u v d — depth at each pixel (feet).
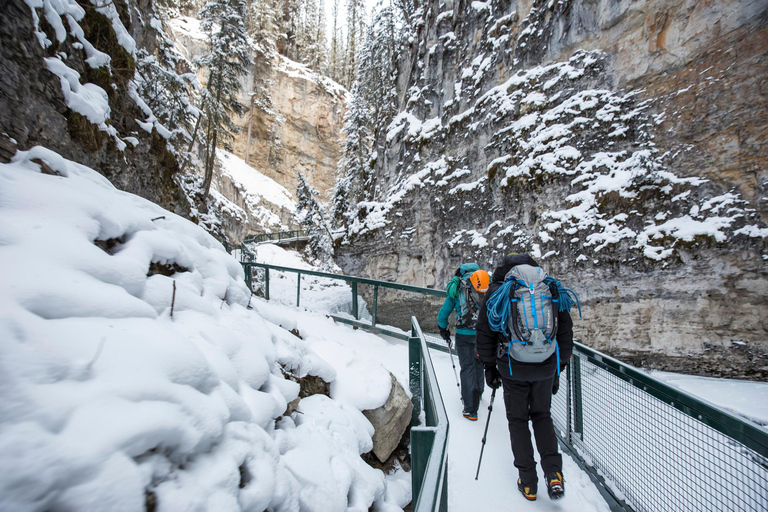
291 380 9.21
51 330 4.29
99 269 6.06
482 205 44.16
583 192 33.53
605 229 31.30
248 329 8.76
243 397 6.47
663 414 7.23
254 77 165.58
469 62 53.26
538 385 8.38
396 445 11.12
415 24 70.28
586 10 37.45
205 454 4.75
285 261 97.60
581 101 36.14
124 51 20.36
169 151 25.11
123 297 5.81
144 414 4.05
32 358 3.84
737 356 24.85
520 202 39.06
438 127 55.83
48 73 11.71
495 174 42.83
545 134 38.09
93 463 3.39
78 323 4.75
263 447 5.75
